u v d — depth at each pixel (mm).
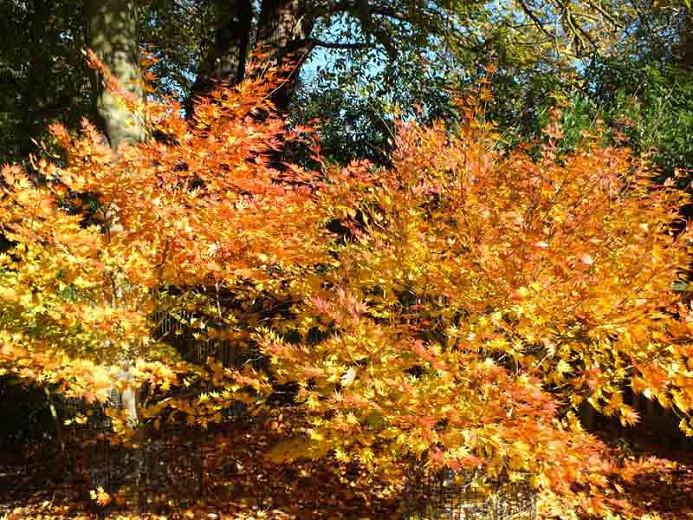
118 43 5062
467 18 12008
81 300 4551
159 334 6141
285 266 4727
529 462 3273
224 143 3959
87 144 4055
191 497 5258
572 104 8109
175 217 3928
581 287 3346
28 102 10398
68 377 3812
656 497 5523
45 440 6594
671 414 6941
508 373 3713
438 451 3188
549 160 4227
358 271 4320
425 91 10500
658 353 3324
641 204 4371
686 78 8938
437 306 4195
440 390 3408
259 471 5898
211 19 11469
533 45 13133
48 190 4367
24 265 4441
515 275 3418
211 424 6812
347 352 3449
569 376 4453
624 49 13719
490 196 4078
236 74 10383
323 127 10688
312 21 9938
